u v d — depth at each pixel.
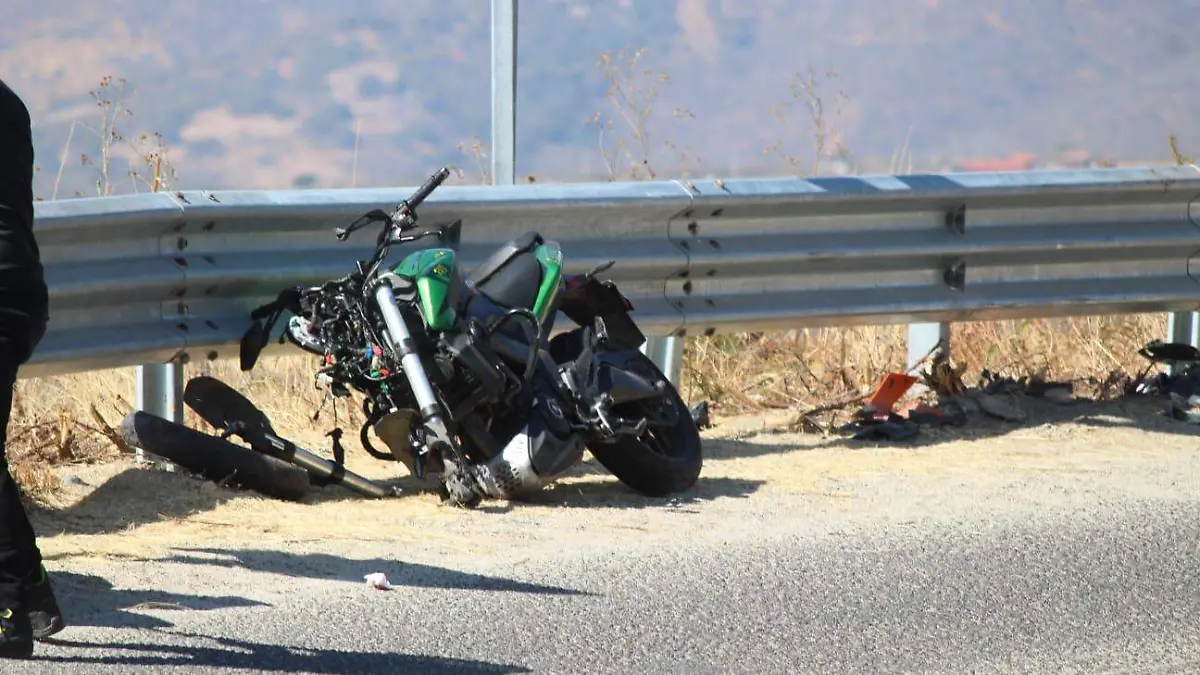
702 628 14.25
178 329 20.06
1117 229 26.52
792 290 24.70
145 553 16.16
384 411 19.58
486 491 19.41
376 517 18.34
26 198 12.23
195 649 13.06
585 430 19.53
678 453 20.56
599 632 14.03
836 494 20.31
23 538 12.00
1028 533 18.12
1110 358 29.86
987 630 14.44
